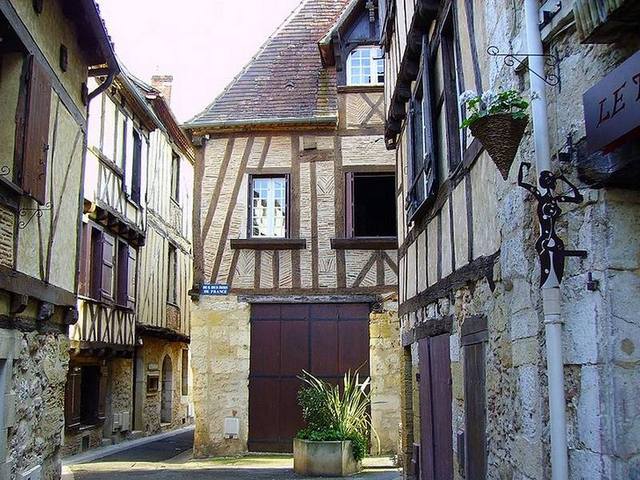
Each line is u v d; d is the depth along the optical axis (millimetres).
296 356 12203
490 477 4266
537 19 3385
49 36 6078
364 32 12828
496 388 4160
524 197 3559
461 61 5191
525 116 3480
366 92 12664
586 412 2938
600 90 2744
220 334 12273
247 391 12188
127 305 13852
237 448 12078
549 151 3295
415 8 6426
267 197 12609
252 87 13250
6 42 5340
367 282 12180
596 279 2910
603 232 2906
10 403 5156
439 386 6035
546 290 3150
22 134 5297
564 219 3188
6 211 5090
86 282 11719
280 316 12305
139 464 11258
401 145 8688
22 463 5570
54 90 6203
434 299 6168
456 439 5289
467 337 4926
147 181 15609
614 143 2654
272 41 14148
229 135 12695
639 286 2865
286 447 12016
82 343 11430
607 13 2617
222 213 12508
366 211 13828
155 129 16312
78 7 6445
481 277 4562
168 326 17391
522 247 3582
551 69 3336
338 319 12227
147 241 15633
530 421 3455
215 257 12406
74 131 6934
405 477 8172
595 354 2881
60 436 6656
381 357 12008
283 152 12594
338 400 10469
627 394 2793
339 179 12422
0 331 4996
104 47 6930
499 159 3605
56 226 6316
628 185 2891
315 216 12375
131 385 15531
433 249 6375
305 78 13336
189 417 20422
